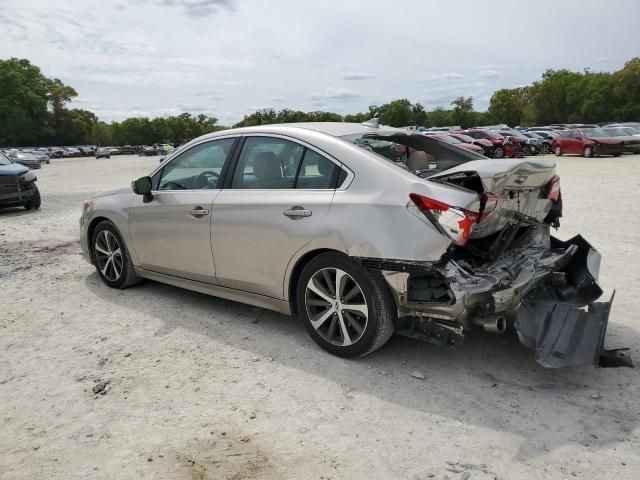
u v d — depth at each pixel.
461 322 3.20
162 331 4.29
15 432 2.92
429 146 4.19
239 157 4.21
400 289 3.24
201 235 4.30
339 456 2.64
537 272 3.51
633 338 3.89
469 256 3.64
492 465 2.53
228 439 2.81
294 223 3.65
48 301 5.12
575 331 3.18
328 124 4.18
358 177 3.48
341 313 3.59
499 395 3.18
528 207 3.81
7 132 108.25
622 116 77.31
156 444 2.78
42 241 8.22
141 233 4.88
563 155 27.84
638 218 8.54
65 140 123.75
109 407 3.15
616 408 3.00
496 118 111.44
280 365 3.63
